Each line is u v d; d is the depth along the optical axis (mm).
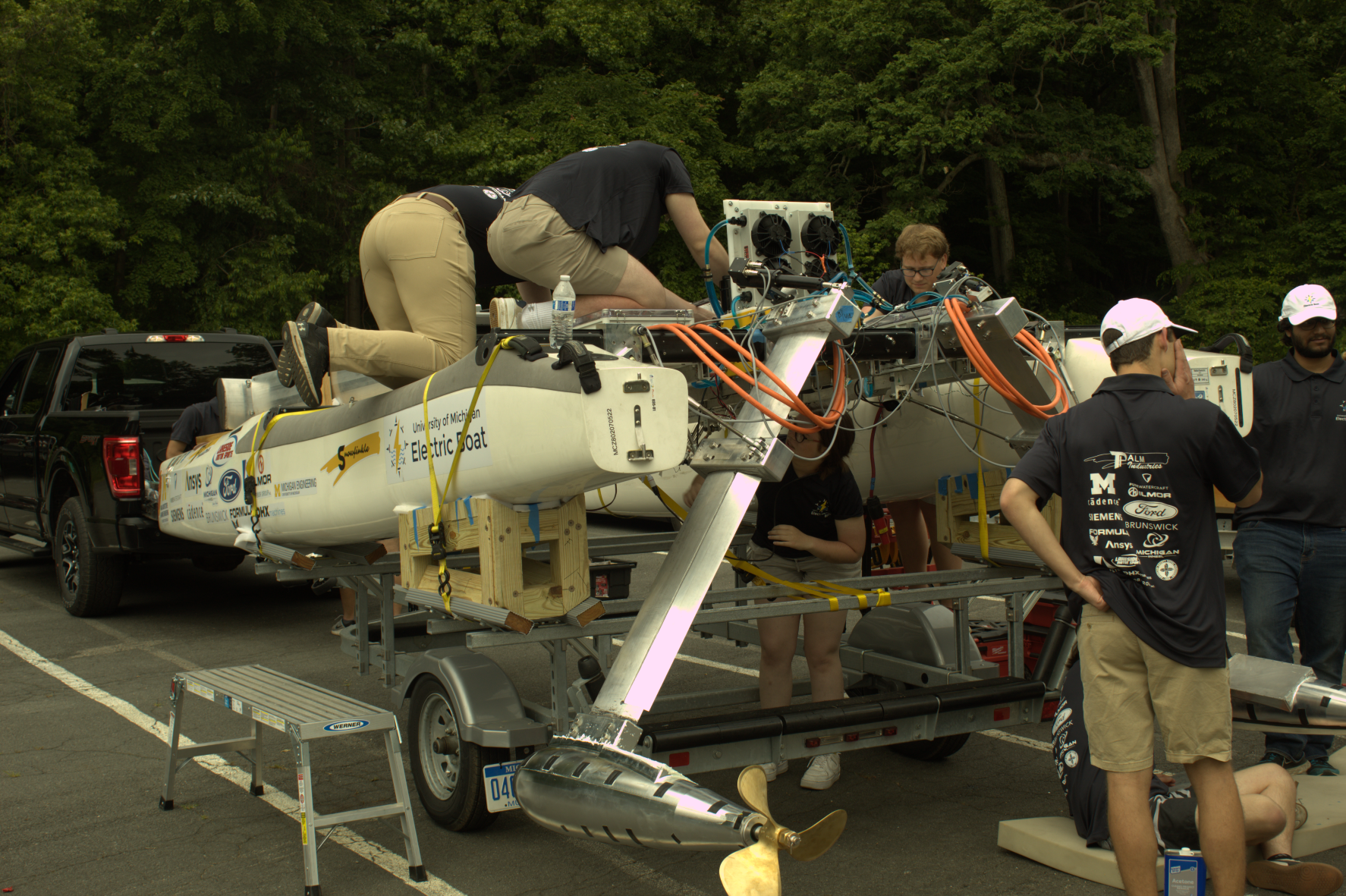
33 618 8461
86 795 4547
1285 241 21641
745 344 3910
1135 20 18953
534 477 3359
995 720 4008
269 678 4246
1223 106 22188
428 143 21109
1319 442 4273
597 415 3111
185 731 5488
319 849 3938
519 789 3131
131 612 8695
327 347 4012
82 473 8117
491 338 3609
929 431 5023
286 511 4945
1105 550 3086
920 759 4891
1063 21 19250
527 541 3480
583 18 22609
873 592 3967
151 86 19500
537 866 3756
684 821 2635
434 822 4156
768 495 4551
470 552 4305
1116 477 3086
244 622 8281
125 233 20156
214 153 21172
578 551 3566
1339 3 23562
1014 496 3193
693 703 4457
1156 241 26453
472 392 3627
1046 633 5402
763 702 4465
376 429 4238
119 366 9070
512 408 3395
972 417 4781
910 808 4289
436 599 3824
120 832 4133
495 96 23047
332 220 22844
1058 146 20562
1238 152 22828
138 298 19562
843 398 3670
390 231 4461
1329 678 4402
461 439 3621
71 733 5453
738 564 4531
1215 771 3006
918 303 4258
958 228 26688
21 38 18359
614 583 5383
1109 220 26953
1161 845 3338
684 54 26031
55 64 19203
